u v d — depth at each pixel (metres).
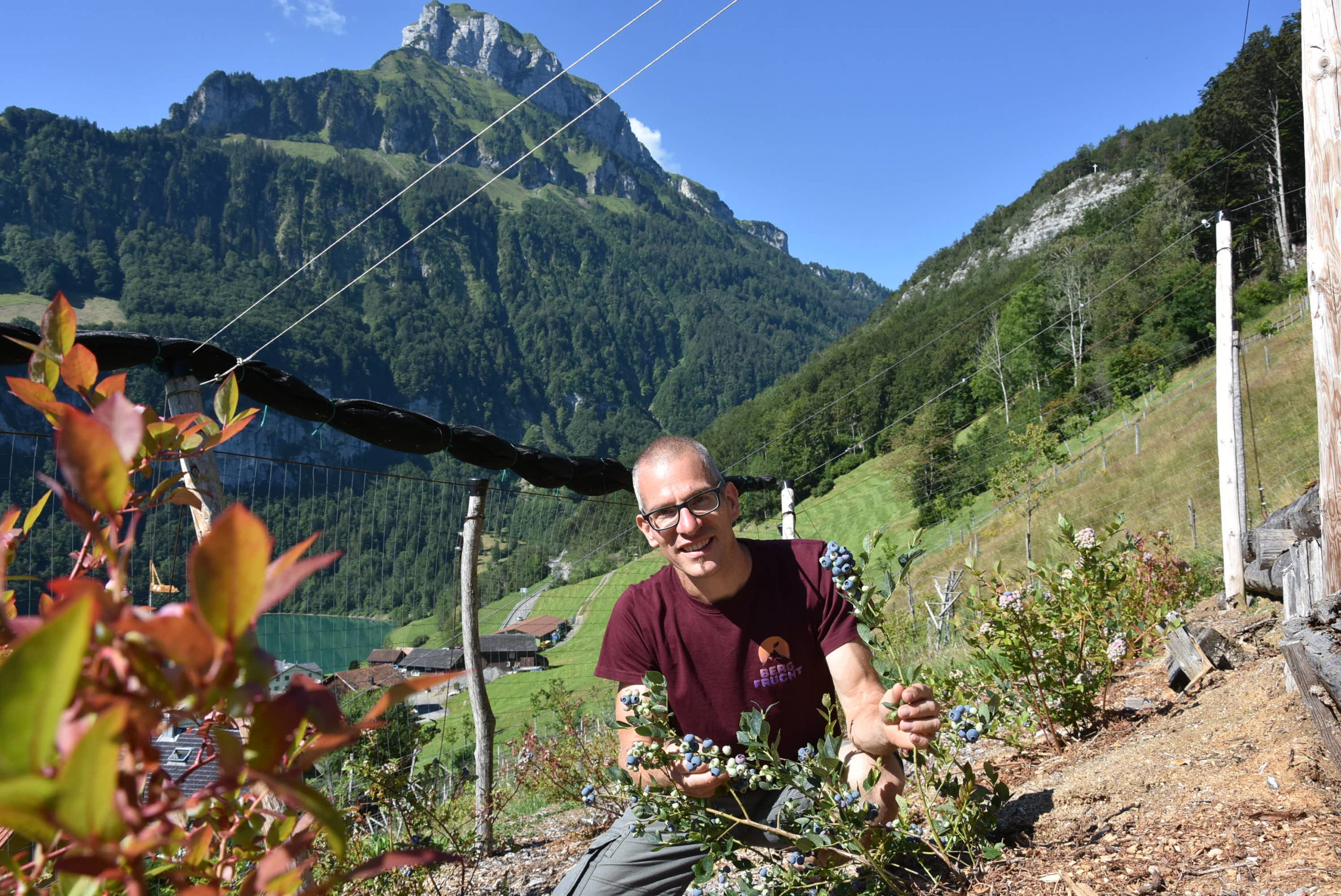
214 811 0.62
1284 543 6.33
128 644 0.40
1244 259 52.00
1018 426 50.25
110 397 0.50
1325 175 3.41
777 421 87.75
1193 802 2.18
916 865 2.12
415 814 4.05
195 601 0.36
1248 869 1.76
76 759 0.33
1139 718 3.38
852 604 1.98
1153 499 22.64
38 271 185.62
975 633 3.62
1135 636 3.67
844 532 46.06
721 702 2.01
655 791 1.91
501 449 5.55
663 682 1.83
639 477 1.97
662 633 2.01
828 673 2.04
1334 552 3.36
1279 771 2.20
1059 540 3.56
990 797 2.16
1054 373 58.69
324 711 0.42
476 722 5.07
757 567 1.99
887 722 1.67
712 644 1.99
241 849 0.63
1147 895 1.78
